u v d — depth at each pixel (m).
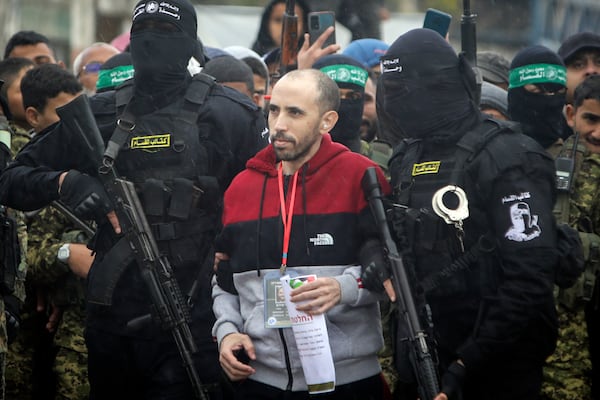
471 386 9.12
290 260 8.80
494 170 8.80
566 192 11.12
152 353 10.01
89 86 16.03
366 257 8.79
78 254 11.88
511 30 35.81
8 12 29.19
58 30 35.62
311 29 13.46
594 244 10.81
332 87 8.94
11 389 12.68
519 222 8.68
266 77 14.69
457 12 39.44
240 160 10.27
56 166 10.33
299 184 8.93
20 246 11.13
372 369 8.97
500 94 13.16
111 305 10.03
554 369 11.09
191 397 10.04
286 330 8.74
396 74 9.23
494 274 8.86
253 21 25.30
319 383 8.55
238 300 9.27
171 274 9.84
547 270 8.65
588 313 11.12
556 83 11.88
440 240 8.93
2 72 13.75
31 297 12.63
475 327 8.80
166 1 10.04
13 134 12.78
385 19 20.50
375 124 13.62
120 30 36.56
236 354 8.98
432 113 9.16
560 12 35.81
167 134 10.05
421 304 8.84
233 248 9.10
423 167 9.14
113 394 10.34
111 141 9.99
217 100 10.27
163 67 10.03
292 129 8.76
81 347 12.18
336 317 8.77
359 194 8.89
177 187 9.95
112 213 9.92
